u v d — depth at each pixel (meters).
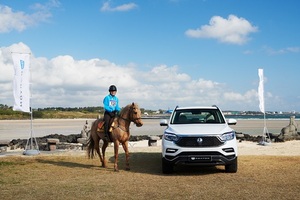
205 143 9.69
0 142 17.28
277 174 10.08
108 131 11.27
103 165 12.09
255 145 19.81
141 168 11.71
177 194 7.74
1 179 9.82
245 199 7.25
